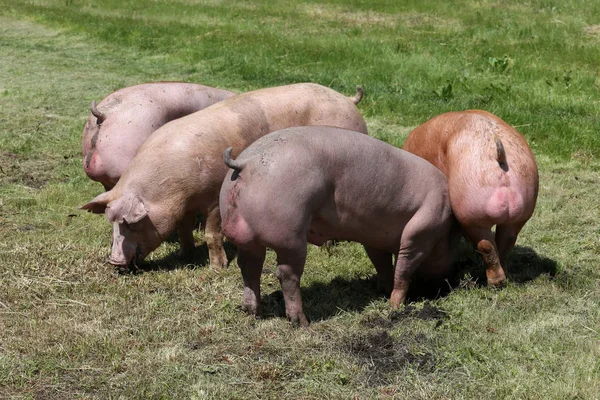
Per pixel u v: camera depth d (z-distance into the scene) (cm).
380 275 649
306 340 552
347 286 667
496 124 627
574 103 1214
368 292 656
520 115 1134
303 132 562
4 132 1103
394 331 564
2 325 576
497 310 593
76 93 1356
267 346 545
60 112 1236
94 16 2139
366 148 570
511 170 595
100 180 752
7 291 630
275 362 526
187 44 1734
